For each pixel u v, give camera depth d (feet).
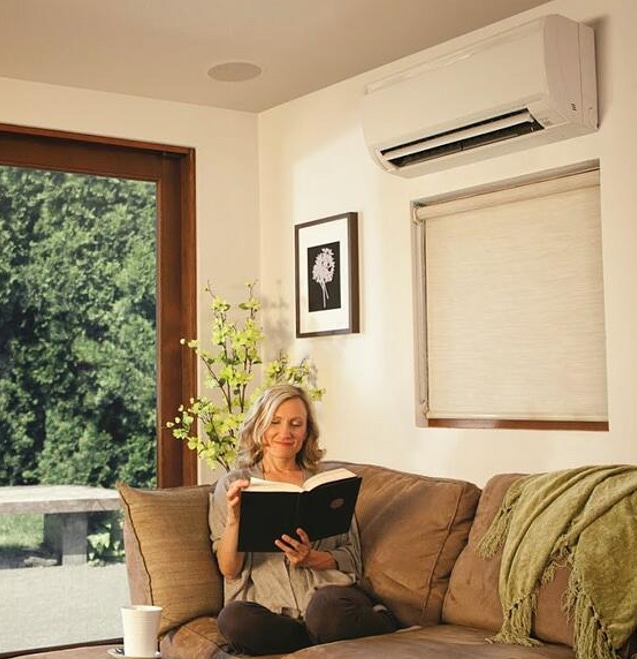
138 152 15.92
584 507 9.21
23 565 14.65
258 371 16.52
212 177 16.24
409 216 13.99
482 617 9.65
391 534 10.74
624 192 11.23
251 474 11.04
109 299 15.62
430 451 13.56
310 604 9.79
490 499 10.34
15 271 14.98
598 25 11.57
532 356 12.61
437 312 13.87
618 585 8.61
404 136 12.87
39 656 9.91
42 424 14.99
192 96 15.70
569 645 8.75
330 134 15.31
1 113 14.61
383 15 12.54
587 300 12.01
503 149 12.32
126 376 15.67
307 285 15.57
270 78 14.89
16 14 12.33
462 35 13.25
